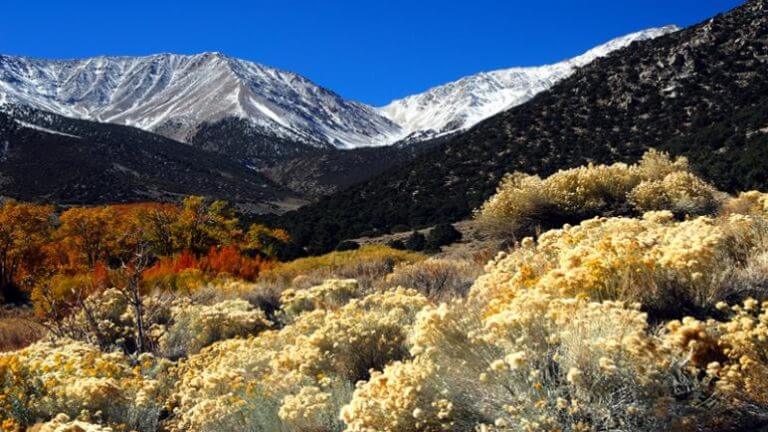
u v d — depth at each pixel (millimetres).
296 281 13844
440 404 3402
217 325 8797
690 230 5188
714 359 3186
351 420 3602
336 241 35062
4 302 21266
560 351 3459
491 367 3197
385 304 6945
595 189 16984
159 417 6043
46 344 7598
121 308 10367
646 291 4324
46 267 29281
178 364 7164
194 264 17625
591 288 4395
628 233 5242
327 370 5324
